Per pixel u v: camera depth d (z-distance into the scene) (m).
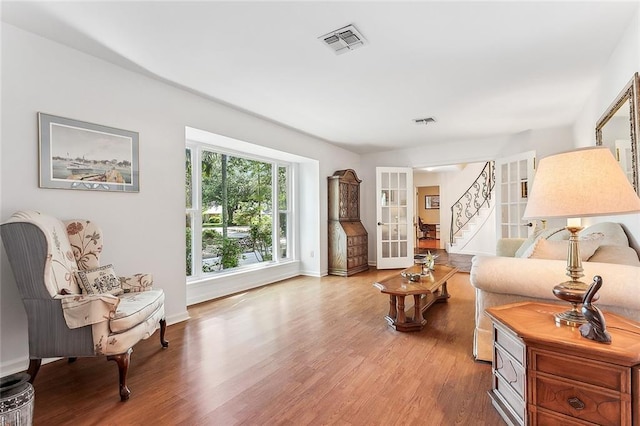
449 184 10.02
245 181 4.78
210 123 3.55
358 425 1.58
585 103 3.67
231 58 2.59
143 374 2.11
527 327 1.46
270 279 4.98
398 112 4.00
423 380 2.01
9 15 2.03
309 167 5.60
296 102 3.63
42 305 1.88
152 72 2.86
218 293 4.12
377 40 2.33
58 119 2.37
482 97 3.50
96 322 1.80
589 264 1.79
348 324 3.07
